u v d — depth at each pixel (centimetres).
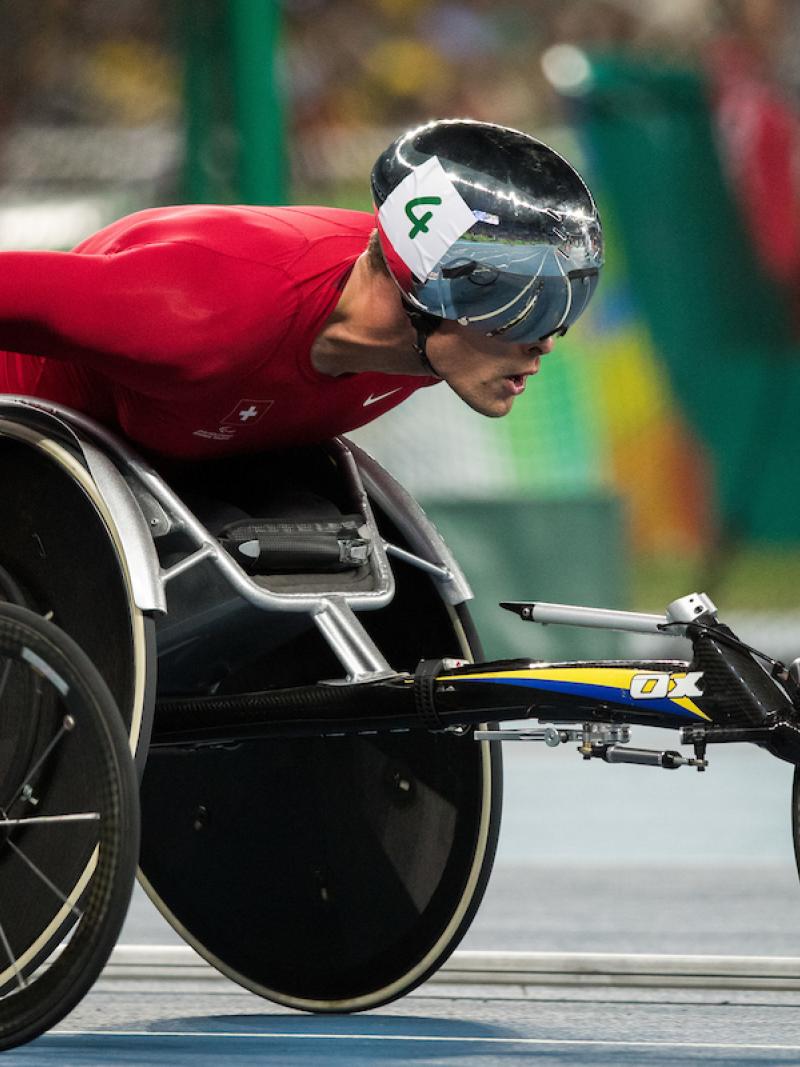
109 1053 1160
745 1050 1171
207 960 1394
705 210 4441
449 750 1312
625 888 1975
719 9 4791
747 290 4456
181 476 1298
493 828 1297
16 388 1312
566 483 4128
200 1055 1153
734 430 4481
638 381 4409
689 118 4438
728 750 3444
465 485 4028
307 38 5497
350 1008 1333
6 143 5150
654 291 4456
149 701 1120
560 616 1168
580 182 1129
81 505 1170
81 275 1111
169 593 1219
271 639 1277
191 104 3625
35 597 1196
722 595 4475
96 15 5341
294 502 1284
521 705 1135
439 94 5634
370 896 1335
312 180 5178
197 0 3603
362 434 4031
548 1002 1377
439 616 1333
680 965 1453
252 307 1133
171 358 1127
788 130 4431
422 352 1158
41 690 1145
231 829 1377
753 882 2012
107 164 5088
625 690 1095
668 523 4469
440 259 1113
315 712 1218
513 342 1141
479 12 5706
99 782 1076
